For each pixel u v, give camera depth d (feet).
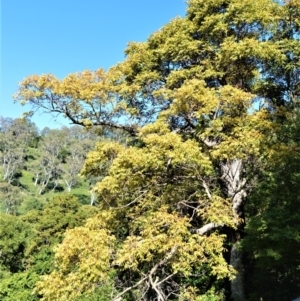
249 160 38.17
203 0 51.49
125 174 34.04
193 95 37.68
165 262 30.96
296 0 47.09
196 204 42.22
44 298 29.12
